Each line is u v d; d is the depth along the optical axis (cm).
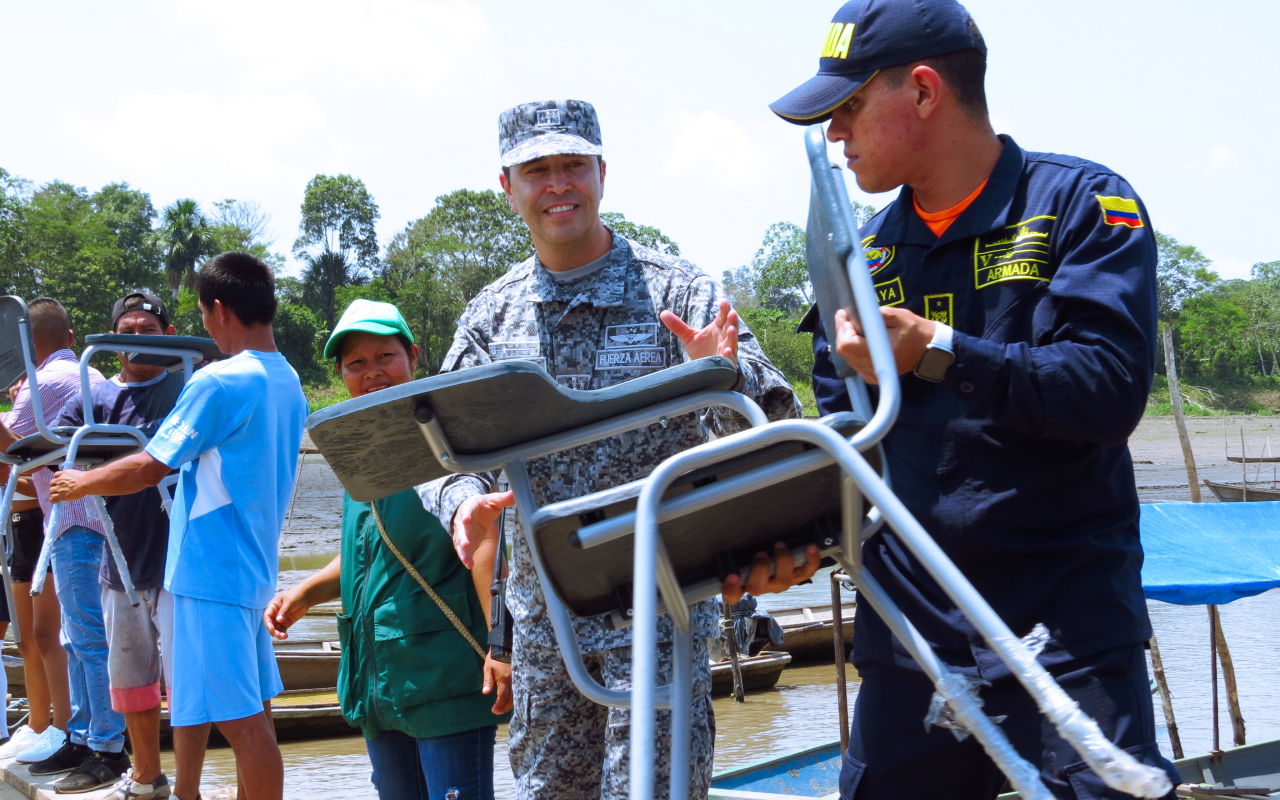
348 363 370
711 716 276
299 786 741
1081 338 195
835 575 251
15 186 8312
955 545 215
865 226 252
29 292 7312
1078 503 211
